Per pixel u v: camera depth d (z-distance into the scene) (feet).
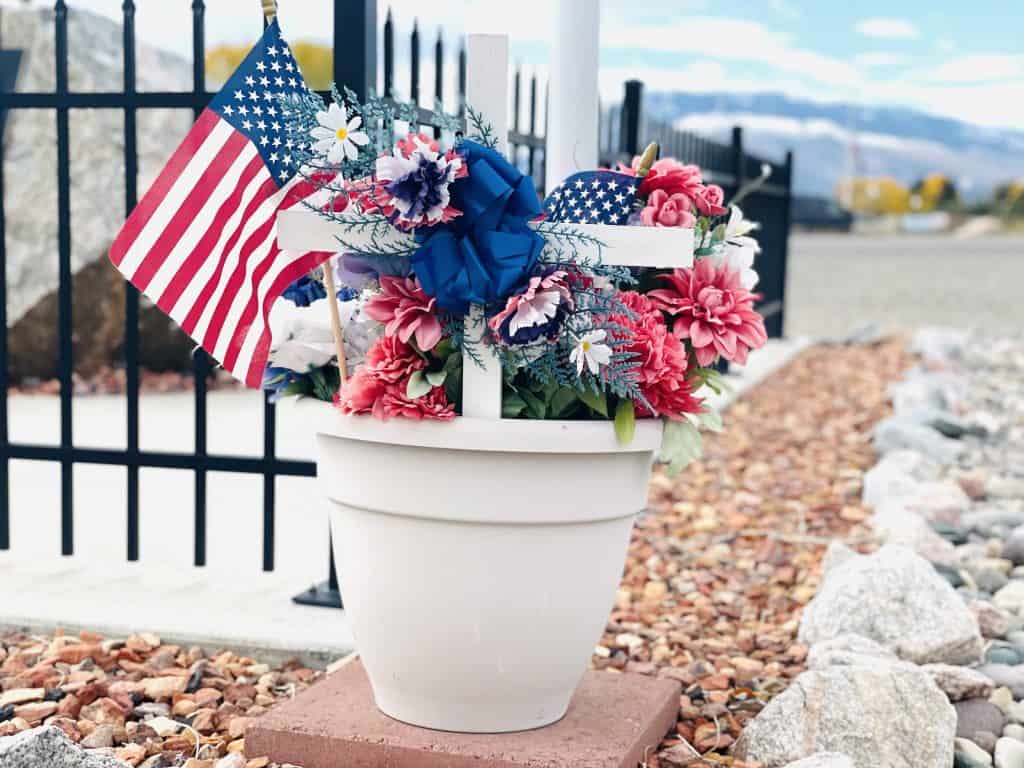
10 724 8.38
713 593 13.04
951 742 8.30
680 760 8.25
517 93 16.53
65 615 10.44
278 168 7.74
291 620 10.48
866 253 121.80
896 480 16.84
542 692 7.82
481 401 7.34
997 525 15.29
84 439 20.30
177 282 7.80
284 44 7.82
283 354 8.00
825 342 39.78
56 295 26.37
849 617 10.69
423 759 7.56
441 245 7.10
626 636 11.19
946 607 10.48
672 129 25.02
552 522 7.34
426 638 7.55
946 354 35.27
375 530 7.56
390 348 7.39
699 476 19.17
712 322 7.58
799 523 16.15
